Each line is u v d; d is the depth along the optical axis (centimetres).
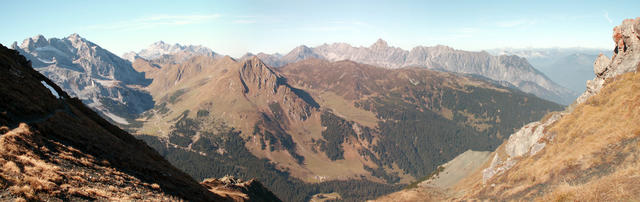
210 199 4888
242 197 7512
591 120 6266
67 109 4981
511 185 6662
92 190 2859
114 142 4700
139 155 4831
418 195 13625
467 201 7606
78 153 3591
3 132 3250
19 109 3944
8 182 2381
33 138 3316
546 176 5303
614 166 3875
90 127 4709
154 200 3291
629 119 4950
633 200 2770
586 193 3428
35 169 2747
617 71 8000
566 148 5981
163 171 4706
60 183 2742
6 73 4625
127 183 3459
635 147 3941
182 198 3962
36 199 2336
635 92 5825
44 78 6009
